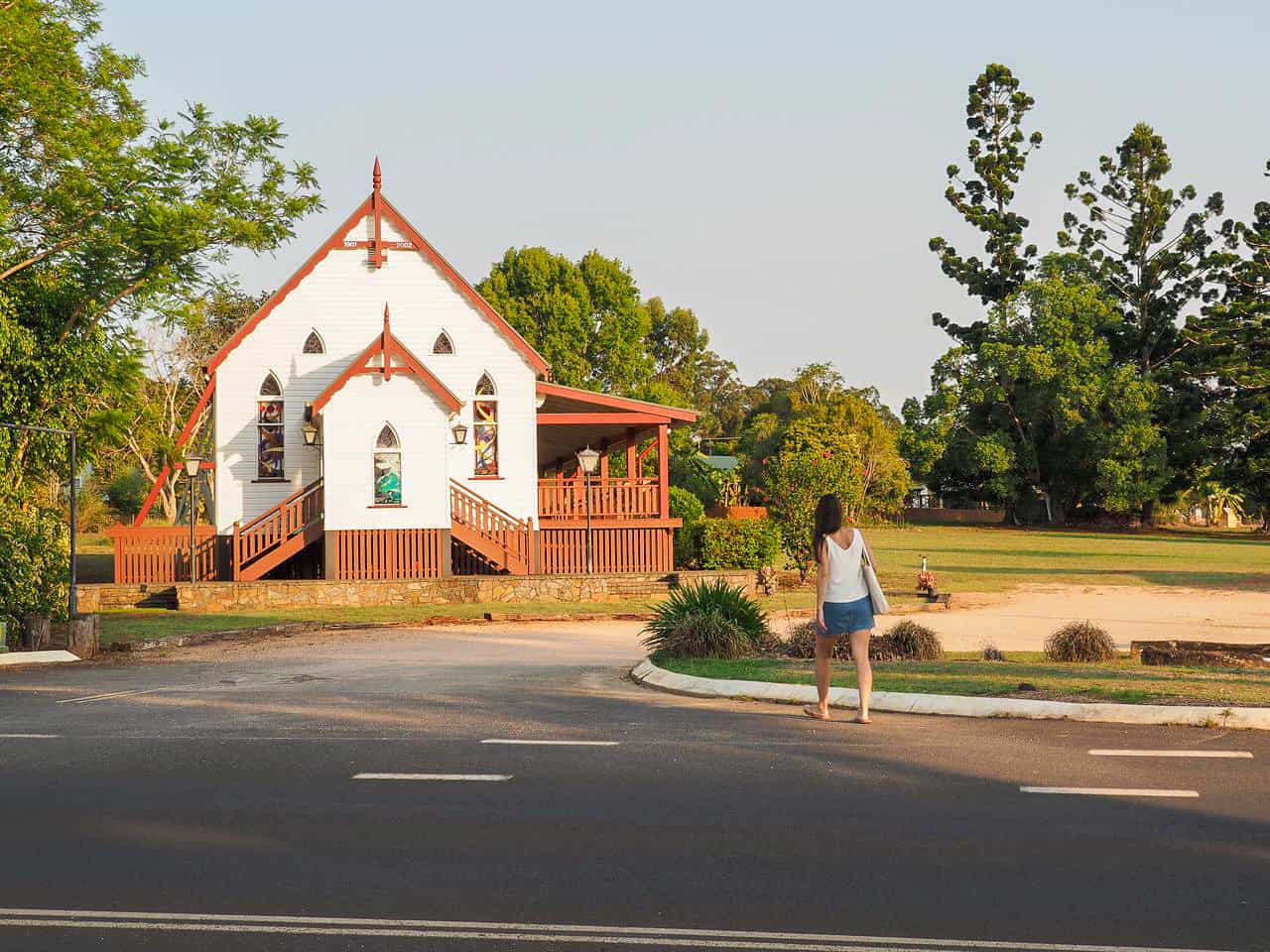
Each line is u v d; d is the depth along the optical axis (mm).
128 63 32969
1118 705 10930
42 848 6953
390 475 33031
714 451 107375
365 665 19391
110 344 32844
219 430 34656
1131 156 91125
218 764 9695
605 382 74812
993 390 89625
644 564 35688
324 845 6965
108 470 59469
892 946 5172
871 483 84375
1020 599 34344
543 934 5363
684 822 7410
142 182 31328
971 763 9086
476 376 35656
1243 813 7445
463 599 33000
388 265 35469
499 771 9180
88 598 31828
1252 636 24391
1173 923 5430
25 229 31578
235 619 28344
